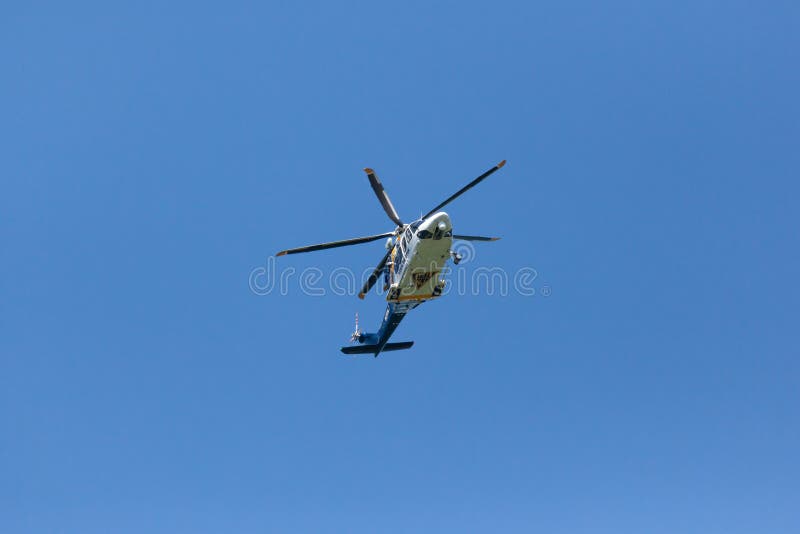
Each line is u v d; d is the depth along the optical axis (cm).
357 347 14475
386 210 11888
